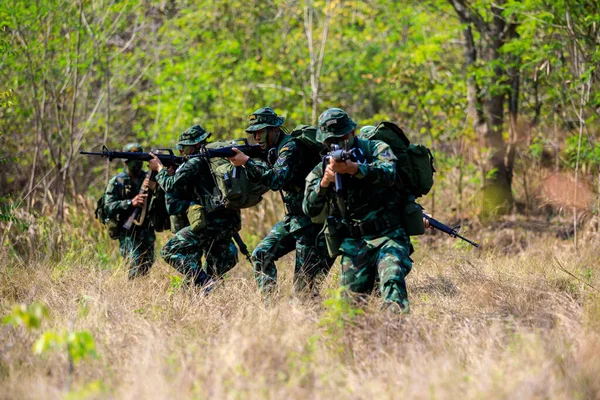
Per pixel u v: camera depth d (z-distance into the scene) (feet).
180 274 55.83
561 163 95.25
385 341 35.22
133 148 62.49
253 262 50.08
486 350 34.01
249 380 30.42
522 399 27.68
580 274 54.03
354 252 40.24
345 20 121.08
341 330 35.88
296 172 47.62
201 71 110.42
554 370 30.99
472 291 47.93
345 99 124.57
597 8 78.38
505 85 88.07
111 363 34.60
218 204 51.21
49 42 90.07
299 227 48.42
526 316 40.57
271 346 32.96
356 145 40.14
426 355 33.24
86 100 104.88
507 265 58.59
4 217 65.31
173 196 54.29
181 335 38.22
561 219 83.61
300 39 122.21
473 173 94.84
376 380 31.50
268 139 48.42
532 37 84.58
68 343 30.99
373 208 40.01
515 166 101.65
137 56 109.81
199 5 119.55
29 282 54.08
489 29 92.89
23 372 33.35
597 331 37.09
